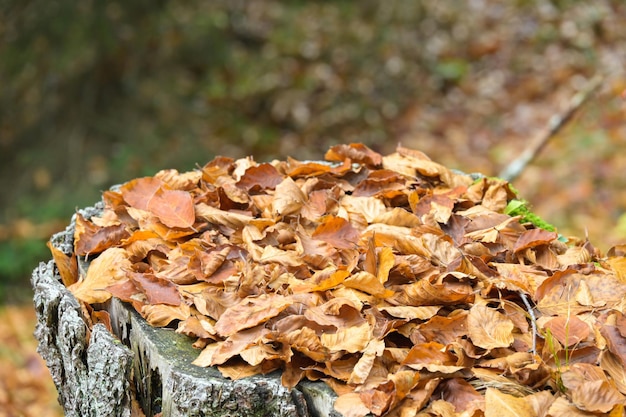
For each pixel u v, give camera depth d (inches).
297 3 296.0
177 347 56.3
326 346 53.1
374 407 48.9
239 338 54.7
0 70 201.9
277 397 51.4
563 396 49.7
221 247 67.0
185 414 51.9
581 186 202.7
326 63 276.5
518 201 82.1
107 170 208.8
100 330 58.4
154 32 225.6
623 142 217.3
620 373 51.8
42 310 65.9
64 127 211.0
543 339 55.6
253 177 79.7
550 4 295.6
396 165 84.1
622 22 281.7
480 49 284.0
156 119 224.5
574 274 61.5
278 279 61.5
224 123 242.5
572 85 257.1
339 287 59.9
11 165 205.8
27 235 192.9
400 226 70.7
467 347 53.7
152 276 62.4
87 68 213.6
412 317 56.5
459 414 49.1
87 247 71.1
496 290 60.8
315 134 255.1
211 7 266.4
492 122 252.8
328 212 74.0
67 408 66.9
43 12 201.0
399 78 275.1
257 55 271.0
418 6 297.0
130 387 57.1
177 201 71.7
